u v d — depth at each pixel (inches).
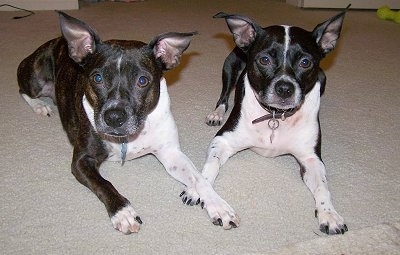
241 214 36.5
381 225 35.3
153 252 33.0
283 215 36.5
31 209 36.2
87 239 33.8
